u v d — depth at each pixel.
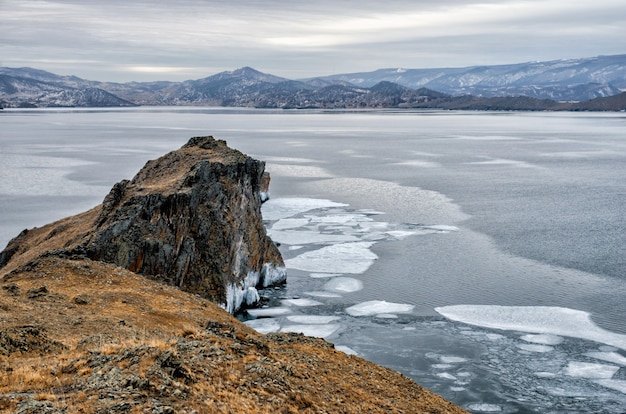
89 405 17.61
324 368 29.83
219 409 19.34
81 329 30.28
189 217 64.00
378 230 97.50
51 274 43.81
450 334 56.03
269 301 67.06
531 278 72.00
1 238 92.19
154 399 18.67
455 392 44.78
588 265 76.81
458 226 99.75
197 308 42.91
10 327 27.12
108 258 55.66
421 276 73.69
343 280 72.94
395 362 50.06
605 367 48.84
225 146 85.88
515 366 49.19
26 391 18.86
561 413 41.69
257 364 24.53
